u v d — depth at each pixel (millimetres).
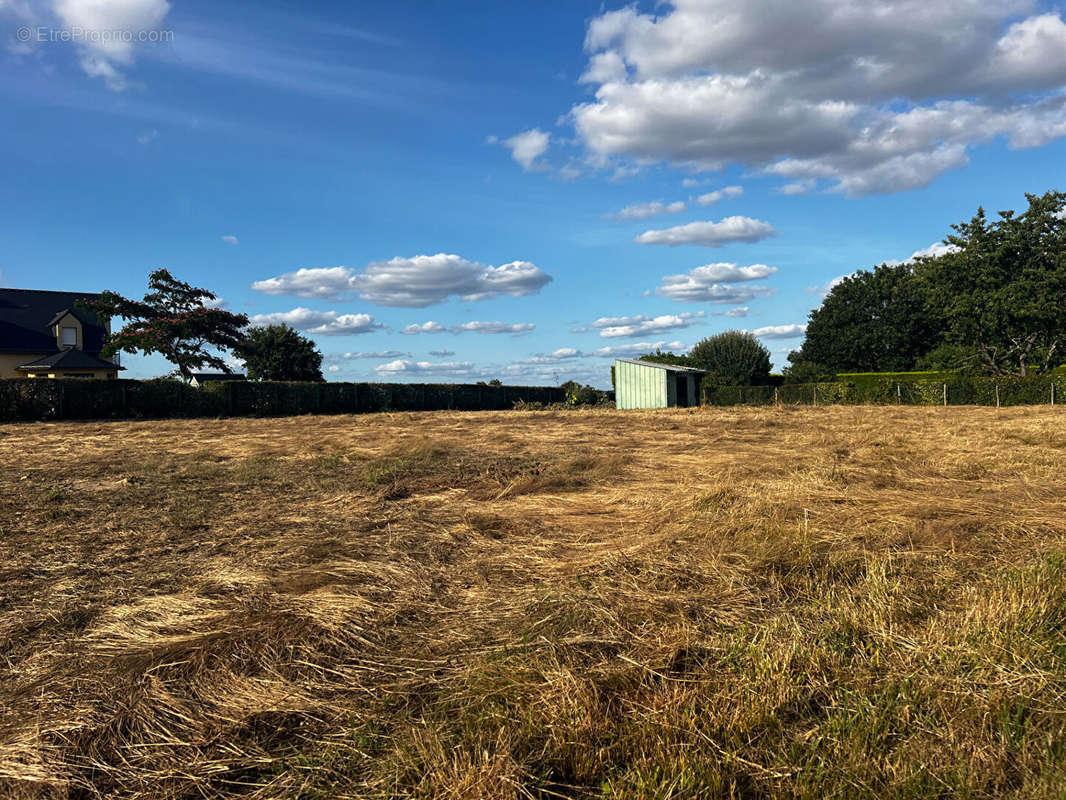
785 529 4965
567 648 2973
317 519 5934
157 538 5234
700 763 2066
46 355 34719
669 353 45594
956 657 2732
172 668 2855
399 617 3492
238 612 3535
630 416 23250
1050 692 2451
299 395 29469
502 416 25125
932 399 30391
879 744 2174
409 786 2016
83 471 9203
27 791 2045
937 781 1979
